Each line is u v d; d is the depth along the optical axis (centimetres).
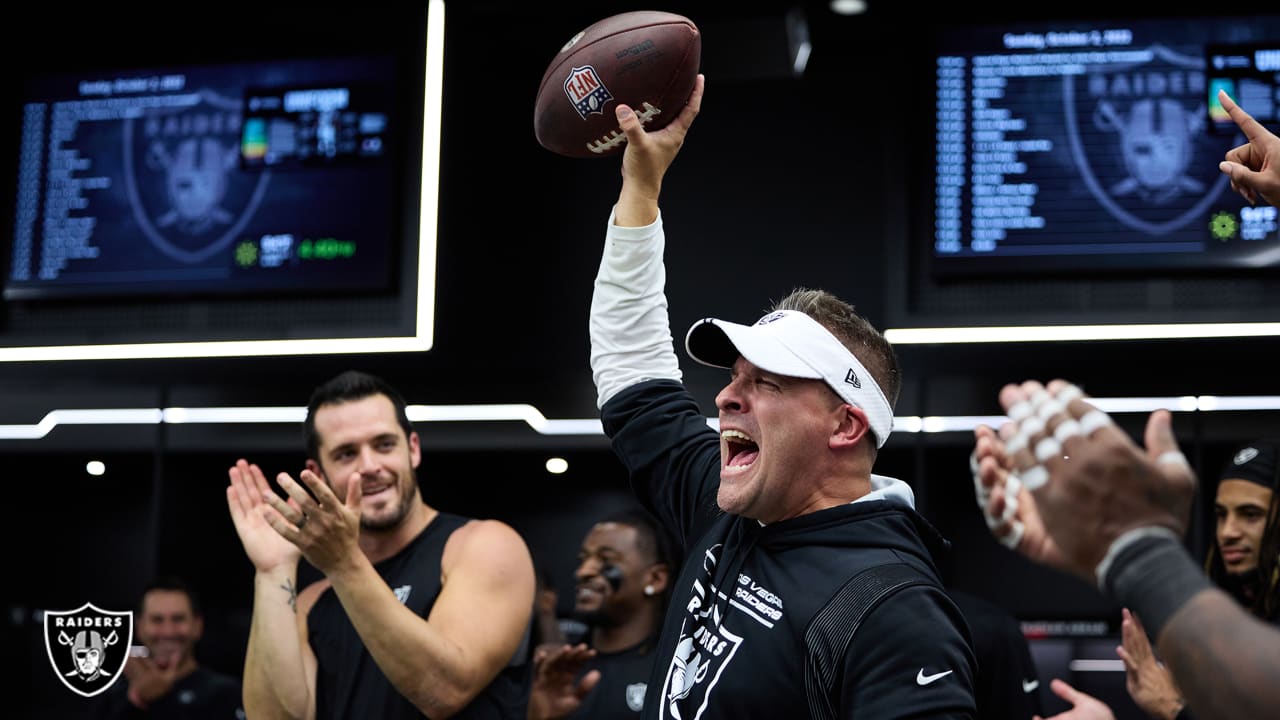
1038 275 389
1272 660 88
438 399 454
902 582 154
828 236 434
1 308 438
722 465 176
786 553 165
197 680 405
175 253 420
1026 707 287
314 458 253
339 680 242
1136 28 385
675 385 202
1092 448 96
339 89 414
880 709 146
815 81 439
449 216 422
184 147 423
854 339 173
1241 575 267
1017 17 390
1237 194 376
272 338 414
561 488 461
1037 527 108
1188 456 422
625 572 338
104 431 468
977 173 389
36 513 470
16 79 434
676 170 444
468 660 228
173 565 459
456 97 433
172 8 423
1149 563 94
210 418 465
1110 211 382
